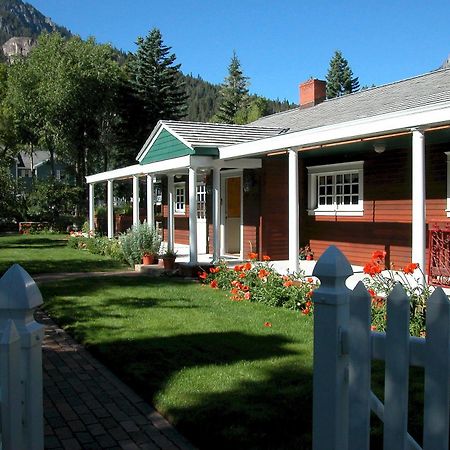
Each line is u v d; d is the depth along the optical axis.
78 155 34.19
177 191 17.84
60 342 5.79
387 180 10.72
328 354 1.97
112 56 36.62
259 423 3.47
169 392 4.05
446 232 8.00
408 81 12.85
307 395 3.94
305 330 6.04
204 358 4.95
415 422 3.41
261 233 12.28
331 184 12.35
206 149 11.07
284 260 12.41
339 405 1.96
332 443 1.96
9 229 29.42
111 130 35.34
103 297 8.37
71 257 15.08
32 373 2.01
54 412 3.80
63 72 31.39
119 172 16.44
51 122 32.66
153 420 3.65
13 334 1.93
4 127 35.56
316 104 16.36
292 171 8.91
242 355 5.04
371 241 11.18
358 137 7.75
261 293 7.88
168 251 11.72
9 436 1.92
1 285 2.00
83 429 3.50
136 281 10.27
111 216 17.98
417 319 5.47
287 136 8.87
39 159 62.25
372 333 1.94
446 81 10.94
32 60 33.97
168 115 36.75
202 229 15.25
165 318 6.75
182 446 3.24
